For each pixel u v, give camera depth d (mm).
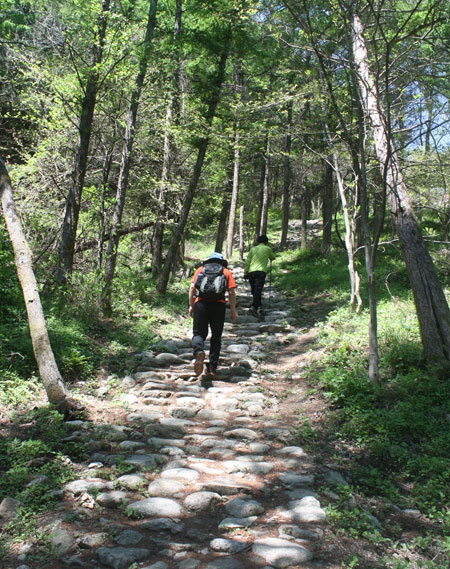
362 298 10328
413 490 3648
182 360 7172
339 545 2936
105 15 8461
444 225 7246
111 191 13438
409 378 5270
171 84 11430
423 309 5688
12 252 7234
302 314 10812
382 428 4461
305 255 18953
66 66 10031
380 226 5363
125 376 6395
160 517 3146
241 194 24531
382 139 6043
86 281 8500
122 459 3926
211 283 6301
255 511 3285
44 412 4496
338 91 7473
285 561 2709
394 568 2707
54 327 6699
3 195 5227
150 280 13609
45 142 10617
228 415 5297
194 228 26125
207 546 2877
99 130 10281
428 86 5965
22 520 2975
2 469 3607
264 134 11844
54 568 2592
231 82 13633
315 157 13289
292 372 6926
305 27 5402
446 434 4320
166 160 14047
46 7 11352
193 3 11453
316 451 4324
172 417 5156
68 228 8375
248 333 9242
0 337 5926
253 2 8812
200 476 3762
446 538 3041
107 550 2732
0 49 11977
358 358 6332
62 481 3494
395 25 6102
